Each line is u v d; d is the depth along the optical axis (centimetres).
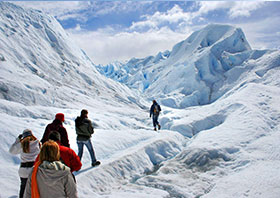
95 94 2120
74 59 2648
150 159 762
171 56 7569
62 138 424
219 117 1112
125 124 1274
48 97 1421
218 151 714
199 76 4662
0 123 607
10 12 2295
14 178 450
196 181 584
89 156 655
